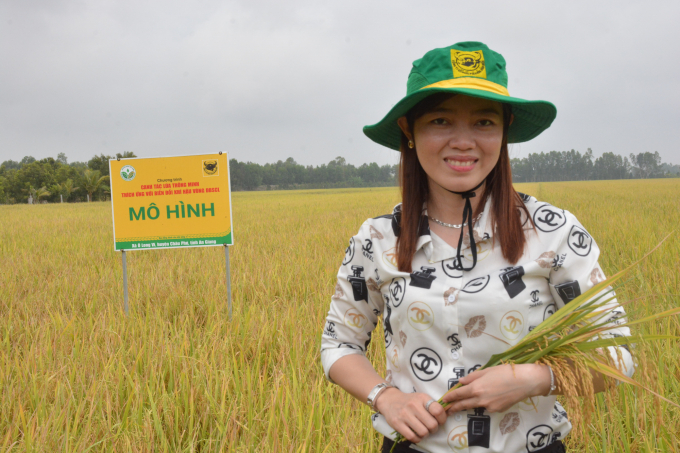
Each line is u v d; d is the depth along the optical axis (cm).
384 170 13975
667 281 495
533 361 114
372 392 130
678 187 4097
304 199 3950
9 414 286
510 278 117
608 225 1069
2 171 9325
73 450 241
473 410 120
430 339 124
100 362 354
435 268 127
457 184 121
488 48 123
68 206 3766
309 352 355
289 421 274
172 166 535
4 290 604
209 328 442
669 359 296
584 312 115
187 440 262
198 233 535
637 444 236
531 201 128
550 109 126
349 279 147
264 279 635
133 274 705
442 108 121
